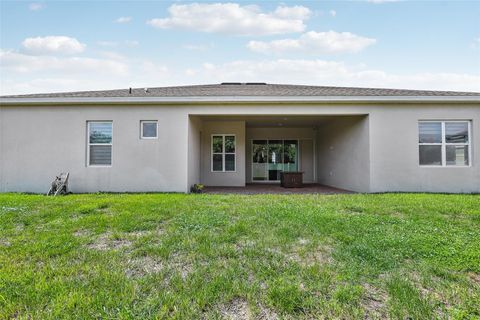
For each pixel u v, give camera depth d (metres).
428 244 3.14
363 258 2.81
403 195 7.23
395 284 2.25
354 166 9.19
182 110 8.29
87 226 3.97
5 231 3.71
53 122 8.32
